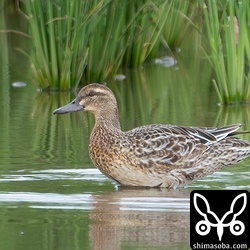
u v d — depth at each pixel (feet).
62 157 46.96
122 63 72.59
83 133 52.49
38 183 42.60
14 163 45.62
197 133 44.06
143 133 43.78
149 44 71.77
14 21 83.56
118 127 44.50
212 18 59.16
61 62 64.23
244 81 62.18
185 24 77.87
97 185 42.88
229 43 59.72
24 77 68.28
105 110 44.86
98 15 63.98
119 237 35.68
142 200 40.60
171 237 35.78
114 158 43.32
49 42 64.18
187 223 37.42
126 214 38.55
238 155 44.06
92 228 36.65
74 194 41.24
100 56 66.44
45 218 37.78
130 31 68.08
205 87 65.77
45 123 55.01
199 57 76.64
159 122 54.95
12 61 72.90
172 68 72.64
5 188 41.78
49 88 64.69
